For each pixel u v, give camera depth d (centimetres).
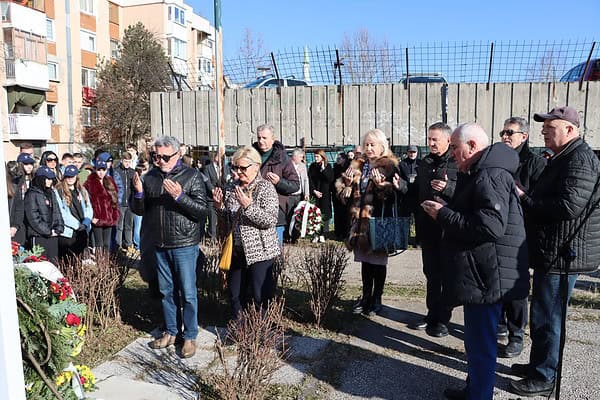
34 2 3055
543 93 916
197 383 386
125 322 524
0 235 182
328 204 989
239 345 352
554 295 361
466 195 330
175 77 1106
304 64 995
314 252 684
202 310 548
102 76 3334
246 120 1035
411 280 684
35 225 605
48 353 257
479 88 934
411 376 401
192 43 4706
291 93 1009
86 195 724
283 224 541
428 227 469
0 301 182
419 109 959
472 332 331
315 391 377
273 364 359
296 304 561
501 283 318
